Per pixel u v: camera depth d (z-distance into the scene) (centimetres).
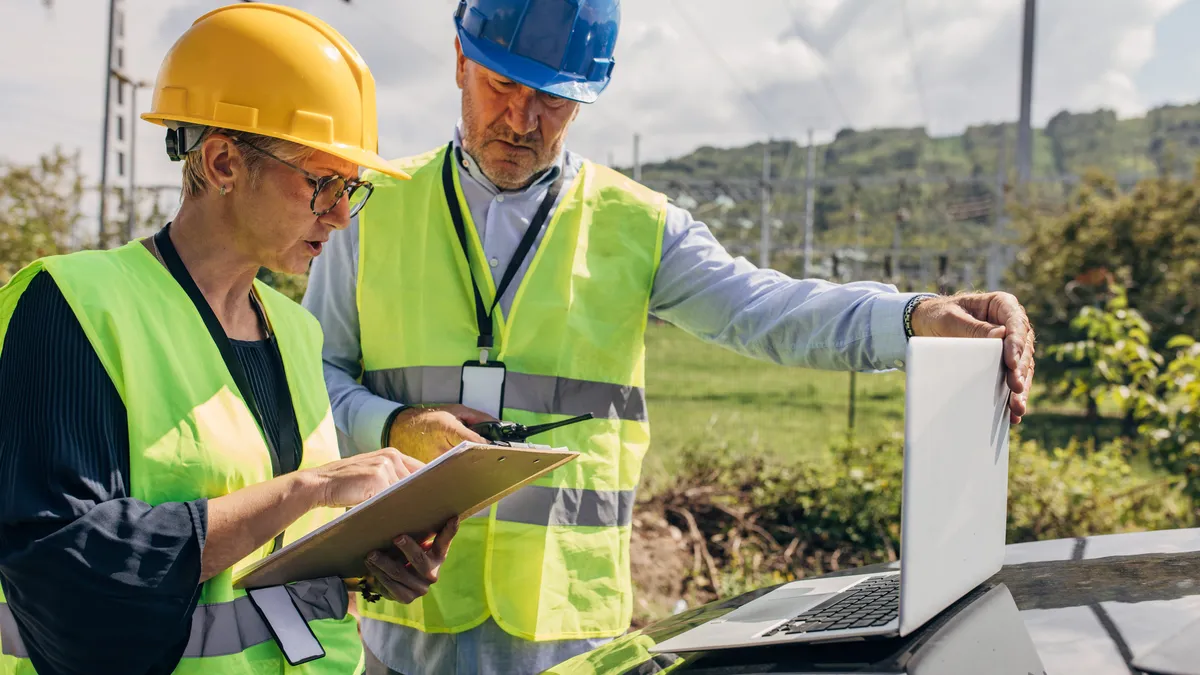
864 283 227
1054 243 1366
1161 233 1261
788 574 572
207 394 163
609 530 246
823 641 139
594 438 246
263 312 187
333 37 178
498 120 239
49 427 145
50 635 146
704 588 549
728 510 636
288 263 177
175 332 163
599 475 245
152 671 154
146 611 146
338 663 180
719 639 156
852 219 3344
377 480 163
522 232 250
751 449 789
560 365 243
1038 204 1577
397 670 247
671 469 722
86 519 142
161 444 156
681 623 186
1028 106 2008
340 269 261
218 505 153
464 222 250
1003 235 1947
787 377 1401
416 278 249
